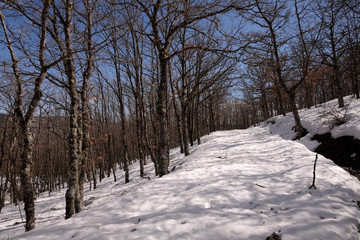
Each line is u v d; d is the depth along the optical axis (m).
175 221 2.87
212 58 10.54
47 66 4.64
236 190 3.99
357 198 3.61
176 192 4.12
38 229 3.17
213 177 4.89
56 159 24.98
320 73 14.68
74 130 5.28
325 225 2.56
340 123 10.04
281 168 5.54
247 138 15.09
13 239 2.93
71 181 5.08
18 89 4.81
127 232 2.69
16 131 8.59
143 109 11.49
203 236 2.49
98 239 2.57
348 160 7.97
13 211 10.84
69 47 5.25
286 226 2.61
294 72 16.08
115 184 13.48
